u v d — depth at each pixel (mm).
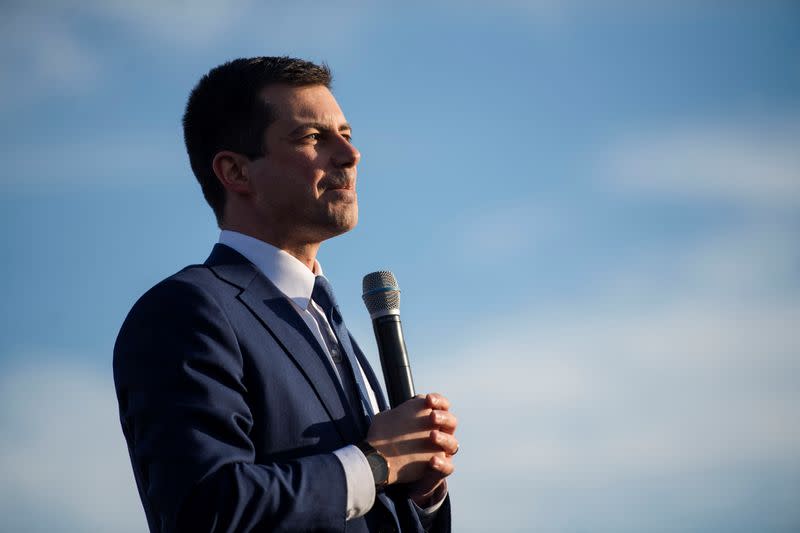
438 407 4605
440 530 5086
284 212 5195
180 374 4312
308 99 5371
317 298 5141
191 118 5637
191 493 3994
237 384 4410
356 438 4664
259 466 4133
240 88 5430
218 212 5500
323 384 4680
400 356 5031
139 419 4293
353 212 5266
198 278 4750
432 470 4465
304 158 5223
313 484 4129
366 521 4469
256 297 4809
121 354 4508
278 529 4016
